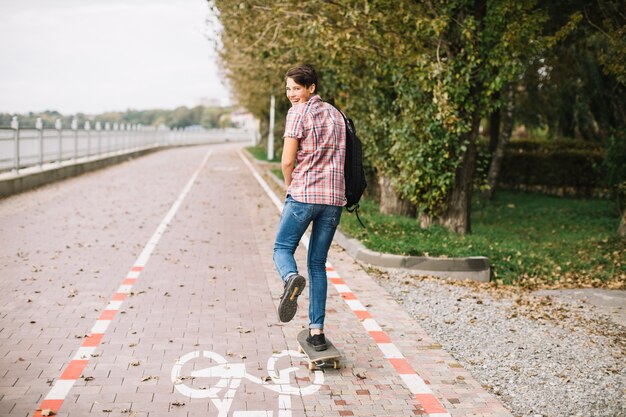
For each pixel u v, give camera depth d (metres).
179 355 5.09
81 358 4.96
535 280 8.95
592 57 19.00
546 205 20.25
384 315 6.46
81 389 4.39
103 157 26.69
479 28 10.70
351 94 14.52
